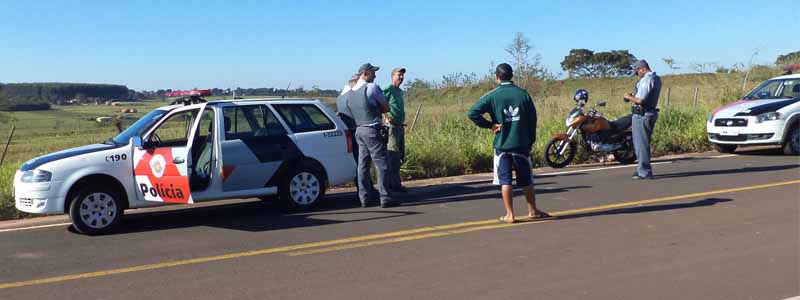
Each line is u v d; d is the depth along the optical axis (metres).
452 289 6.15
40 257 7.77
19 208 9.02
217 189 9.49
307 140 10.11
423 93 22.64
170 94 10.23
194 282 6.61
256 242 8.18
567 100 20.36
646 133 12.12
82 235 8.89
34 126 28.95
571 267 6.71
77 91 50.53
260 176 9.79
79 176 8.87
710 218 8.66
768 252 7.02
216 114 9.56
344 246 7.84
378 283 6.39
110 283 6.67
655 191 10.80
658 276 6.35
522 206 9.97
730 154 15.68
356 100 10.08
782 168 12.80
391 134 11.21
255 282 6.55
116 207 9.02
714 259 6.84
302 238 8.31
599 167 14.20
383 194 10.17
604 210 9.43
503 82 8.63
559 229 8.34
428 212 9.72
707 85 24.45
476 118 8.66
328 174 10.28
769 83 16.30
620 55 48.91
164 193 9.05
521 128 8.59
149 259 7.54
